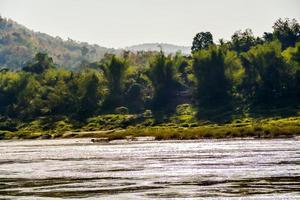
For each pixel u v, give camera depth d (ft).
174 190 224.74
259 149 422.00
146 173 289.74
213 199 200.44
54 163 372.79
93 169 321.73
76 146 596.29
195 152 421.18
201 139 614.75
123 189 233.35
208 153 403.95
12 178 286.25
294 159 330.54
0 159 429.38
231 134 615.57
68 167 338.95
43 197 217.77
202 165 317.42
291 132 590.55
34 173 308.40
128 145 563.48
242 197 201.87
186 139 627.87
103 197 213.25
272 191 212.84
